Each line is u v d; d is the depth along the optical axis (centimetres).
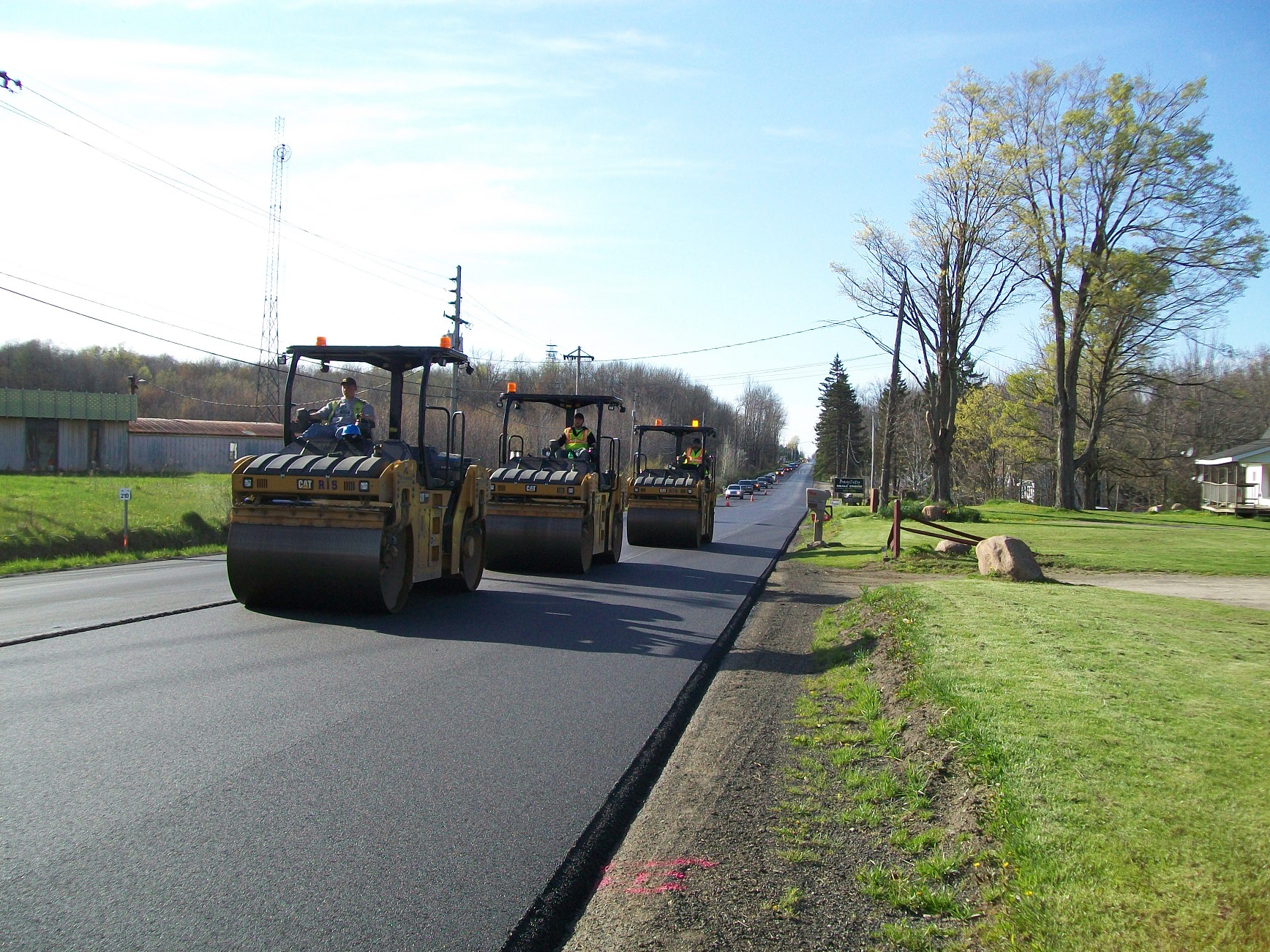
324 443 1111
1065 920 371
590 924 404
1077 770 517
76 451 4756
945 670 758
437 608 1180
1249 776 505
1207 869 397
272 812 486
